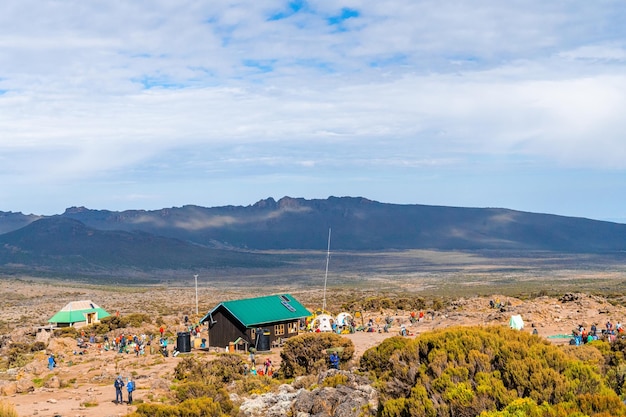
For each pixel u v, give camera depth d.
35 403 36.38
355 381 30.50
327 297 176.62
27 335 83.12
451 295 182.12
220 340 62.59
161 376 45.41
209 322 63.59
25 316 134.12
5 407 27.53
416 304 96.56
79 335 80.88
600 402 19.80
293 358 43.06
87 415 32.62
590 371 22.06
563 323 60.97
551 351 23.28
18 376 47.66
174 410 26.19
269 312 63.62
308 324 72.31
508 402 21.19
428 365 24.08
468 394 21.44
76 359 57.25
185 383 38.19
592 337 48.59
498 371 22.77
